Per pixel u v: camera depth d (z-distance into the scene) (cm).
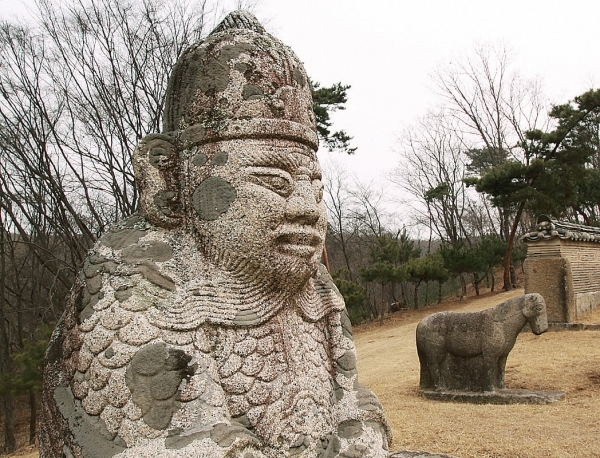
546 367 670
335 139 1257
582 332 884
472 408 532
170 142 208
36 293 1341
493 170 1372
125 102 1041
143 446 159
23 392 764
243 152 195
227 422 170
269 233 192
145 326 175
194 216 201
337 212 2386
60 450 177
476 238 2758
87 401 172
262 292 198
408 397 601
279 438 183
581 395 552
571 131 1345
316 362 210
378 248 1678
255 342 191
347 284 1500
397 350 999
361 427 209
